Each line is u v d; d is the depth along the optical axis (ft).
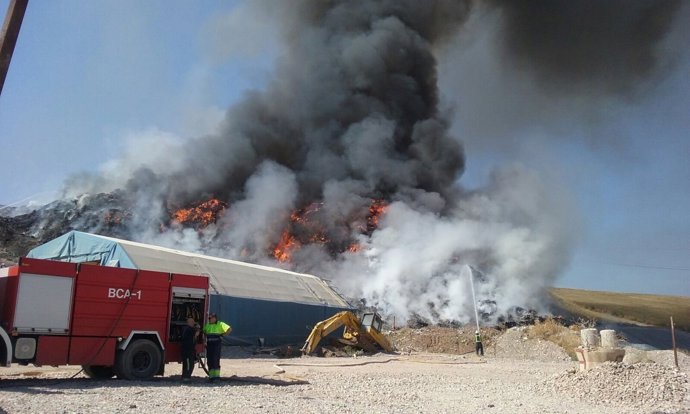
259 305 99.96
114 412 25.62
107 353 40.73
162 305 44.21
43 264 38.47
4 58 32.37
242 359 80.18
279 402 31.76
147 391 34.35
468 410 31.71
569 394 40.22
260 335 99.04
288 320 105.19
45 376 45.37
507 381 53.57
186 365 42.91
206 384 40.98
